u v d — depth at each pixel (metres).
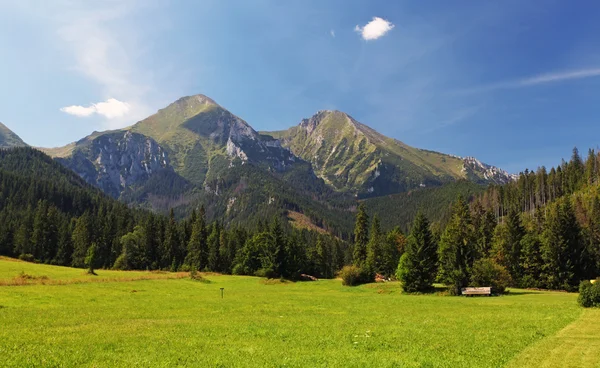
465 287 72.88
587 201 134.38
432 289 79.06
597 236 99.50
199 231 159.88
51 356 22.25
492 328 32.31
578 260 82.38
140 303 52.66
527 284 88.62
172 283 87.12
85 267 146.75
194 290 76.56
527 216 154.25
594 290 43.88
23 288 61.41
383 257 123.75
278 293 76.50
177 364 21.06
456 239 76.81
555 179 194.25
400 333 30.72
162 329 32.38
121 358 22.22
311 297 67.75
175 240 159.38
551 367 20.31
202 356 22.78
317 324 35.72
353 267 102.06
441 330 31.84
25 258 145.12
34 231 155.38
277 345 26.23
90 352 23.58
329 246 190.00
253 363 21.22
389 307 51.09
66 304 48.62
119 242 157.38
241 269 138.75
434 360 21.89
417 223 80.81
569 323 33.47
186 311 45.66
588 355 22.34
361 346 25.91
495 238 105.69
